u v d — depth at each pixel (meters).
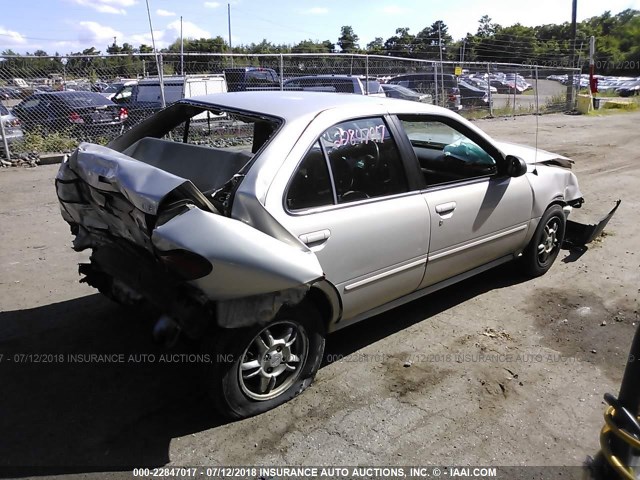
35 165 10.33
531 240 4.77
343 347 3.78
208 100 3.79
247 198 2.75
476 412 3.09
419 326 4.09
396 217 3.42
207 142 4.40
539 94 22.78
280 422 2.98
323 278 2.83
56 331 3.90
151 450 2.75
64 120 11.36
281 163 2.91
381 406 3.13
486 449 2.80
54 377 3.34
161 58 11.75
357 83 14.00
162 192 2.58
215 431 2.90
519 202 4.41
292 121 3.10
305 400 3.18
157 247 2.56
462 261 4.06
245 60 14.07
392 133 3.52
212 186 3.04
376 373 3.46
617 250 5.80
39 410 3.03
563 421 3.03
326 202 3.11
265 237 2.71
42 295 4.50
